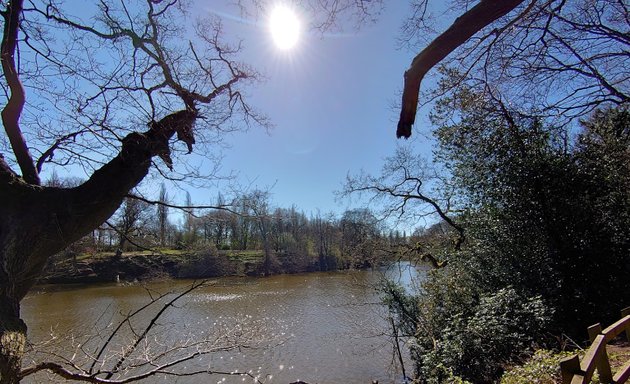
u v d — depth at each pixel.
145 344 6.50
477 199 12.07
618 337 7.72
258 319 20.95
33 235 4.04
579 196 10.38
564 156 10.93
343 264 28.08
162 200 6.65
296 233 51.59
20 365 3.28
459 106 9.02
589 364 3.03
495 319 8.05
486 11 2.41
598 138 11.71
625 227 9.97
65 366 5.88
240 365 14.88
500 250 11.09
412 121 2.64
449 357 8.45
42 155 5.39
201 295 29.88
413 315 13.62
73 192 4.50
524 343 7.77
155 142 5.45
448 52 2.50
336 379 13.84
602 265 9.88
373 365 14.99
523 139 11.19
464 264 12.17
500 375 7.43
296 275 44.38
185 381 13.18
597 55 8.66
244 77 7.30
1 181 4.04
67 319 17.47
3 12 4.80
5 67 4.64
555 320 8.74
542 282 10.08
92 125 5.23
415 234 16.97
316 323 20.72
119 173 4.89
